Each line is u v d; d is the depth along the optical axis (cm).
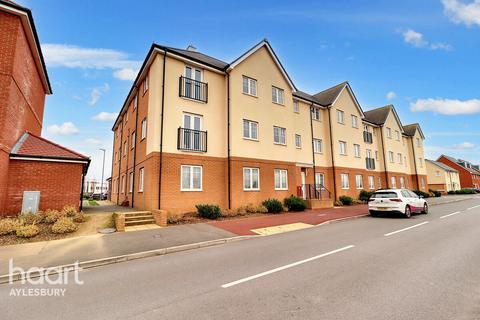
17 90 988
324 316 312
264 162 1489
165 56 1238
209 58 1691
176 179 1189
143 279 461
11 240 719
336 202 1864
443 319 303
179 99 1258
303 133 1941
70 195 1038
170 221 1030
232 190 1322
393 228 940
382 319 304
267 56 1625
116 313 334
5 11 920
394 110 2905
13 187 943
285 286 409
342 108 2238
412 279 432
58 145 1127
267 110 1561
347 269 487
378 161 2608
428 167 4691
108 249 647
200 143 1288
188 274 480
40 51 1179
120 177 2042
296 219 1162
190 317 316
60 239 751
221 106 1410
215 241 743
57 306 360
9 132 937
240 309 334
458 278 434
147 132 1280
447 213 1386
